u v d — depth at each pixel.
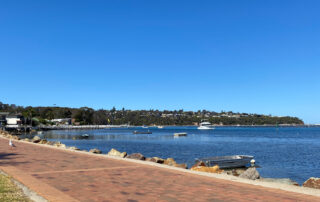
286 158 40.84
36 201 7.74
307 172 28.70
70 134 136.38
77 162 16.19
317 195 8.92
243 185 10.36
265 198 8.48
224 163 30.94
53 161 16.53
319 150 53.47
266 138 103.00
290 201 8.16
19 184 9.88
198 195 8.77
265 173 28.12
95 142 80.12
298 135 130.38
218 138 103.25
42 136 113.94
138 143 75.50
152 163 15.88
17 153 21.42
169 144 71.62
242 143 75.12
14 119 143.88
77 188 9.47
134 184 10.27
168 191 9.26
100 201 7.93
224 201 8.11
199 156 42.94
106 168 13.97
